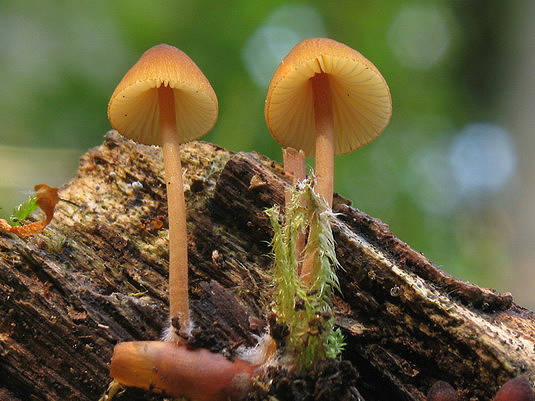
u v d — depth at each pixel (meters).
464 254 0.31
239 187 0.13
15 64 0.33
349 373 0.10
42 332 0.11
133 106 0.12
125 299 0.12
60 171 0.26
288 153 0.13
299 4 0.34
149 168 0.14
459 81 0.47
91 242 0.13
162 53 0.11
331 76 0.12
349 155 0.32
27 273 0.12
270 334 0.11
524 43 0.45
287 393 0.10
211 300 0.12
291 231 0.10
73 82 0.32
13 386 0.11
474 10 0.47
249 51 0.31
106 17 0.34
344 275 0.12
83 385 0.11
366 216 0.12
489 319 0.11
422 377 0.11
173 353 0.10
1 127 0.31
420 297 0.11
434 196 0.32
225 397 0.10
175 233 0.11
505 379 0.11
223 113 0.29
